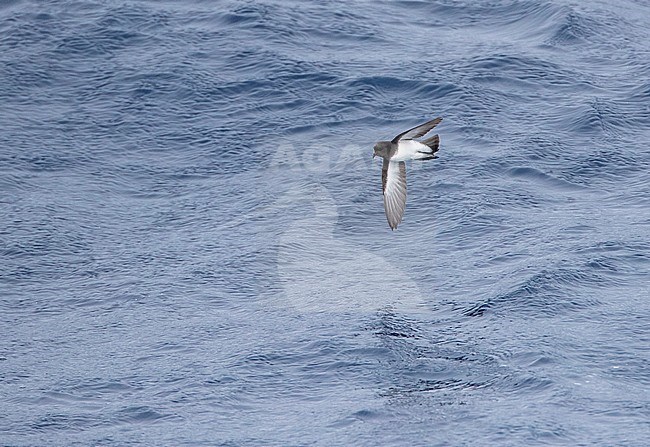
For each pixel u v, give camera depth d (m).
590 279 24.11
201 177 31.61
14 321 23.67
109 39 39.88
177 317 23.56
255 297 24.30
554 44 40.25
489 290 23.78
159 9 42.19
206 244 27.27
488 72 37.53
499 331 21.91
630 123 34.09
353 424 18.66
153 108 35.62
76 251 27.14
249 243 27.12
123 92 36.53
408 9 43.78
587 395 19.20
